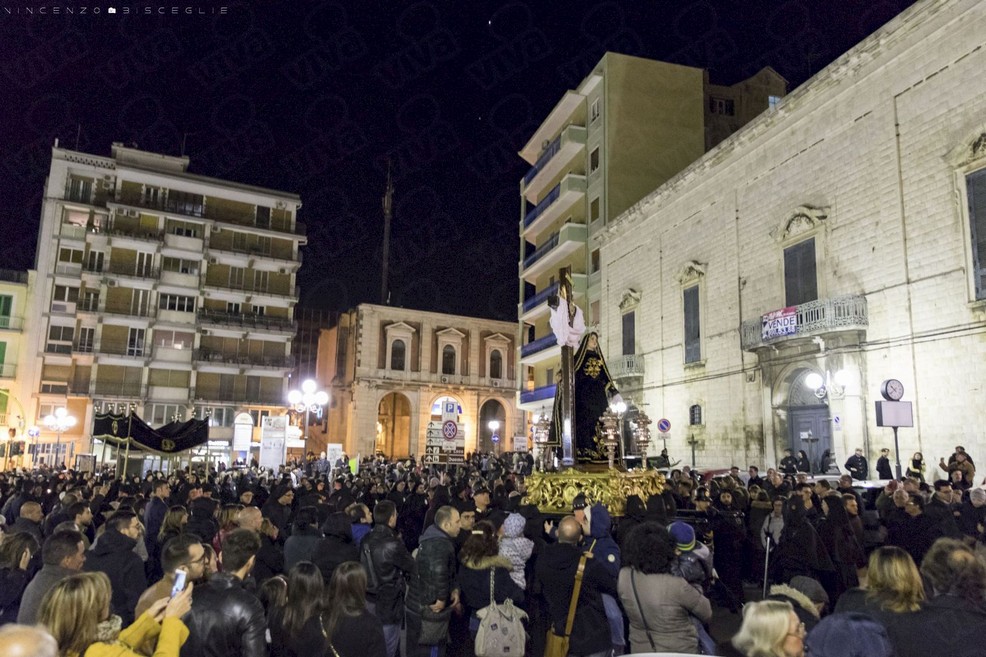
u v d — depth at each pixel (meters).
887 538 9.70
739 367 24.67
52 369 47.69
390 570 6.61
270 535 7.91
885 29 19.03
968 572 4.07
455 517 7.07
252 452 50.69
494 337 64.56
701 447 26.73
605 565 5.73
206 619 4.27
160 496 11.30
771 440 22.44
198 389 50.50
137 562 6.00
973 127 16.58
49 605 3.57
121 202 49.19
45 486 19.06
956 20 17.14
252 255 52.38
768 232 23.59
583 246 38.56
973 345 16.36
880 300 18.98
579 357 13.12
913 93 18.31
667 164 36.91
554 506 10.55
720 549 10.42
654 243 30.97
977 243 16.41
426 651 6.32
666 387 29.36
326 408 62.97
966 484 13.50
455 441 18.38
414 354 61.38
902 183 18.50
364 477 18.58
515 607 6.03
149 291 49.75
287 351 53.56
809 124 22.02
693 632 4.91
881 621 4.14
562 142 39.62
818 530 8.95
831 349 20.05
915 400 17.78
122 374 48.38
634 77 37.19
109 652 3.50
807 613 4.65
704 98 39.28
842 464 19.45
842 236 20.41
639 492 10.80
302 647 4.65
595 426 12.65
